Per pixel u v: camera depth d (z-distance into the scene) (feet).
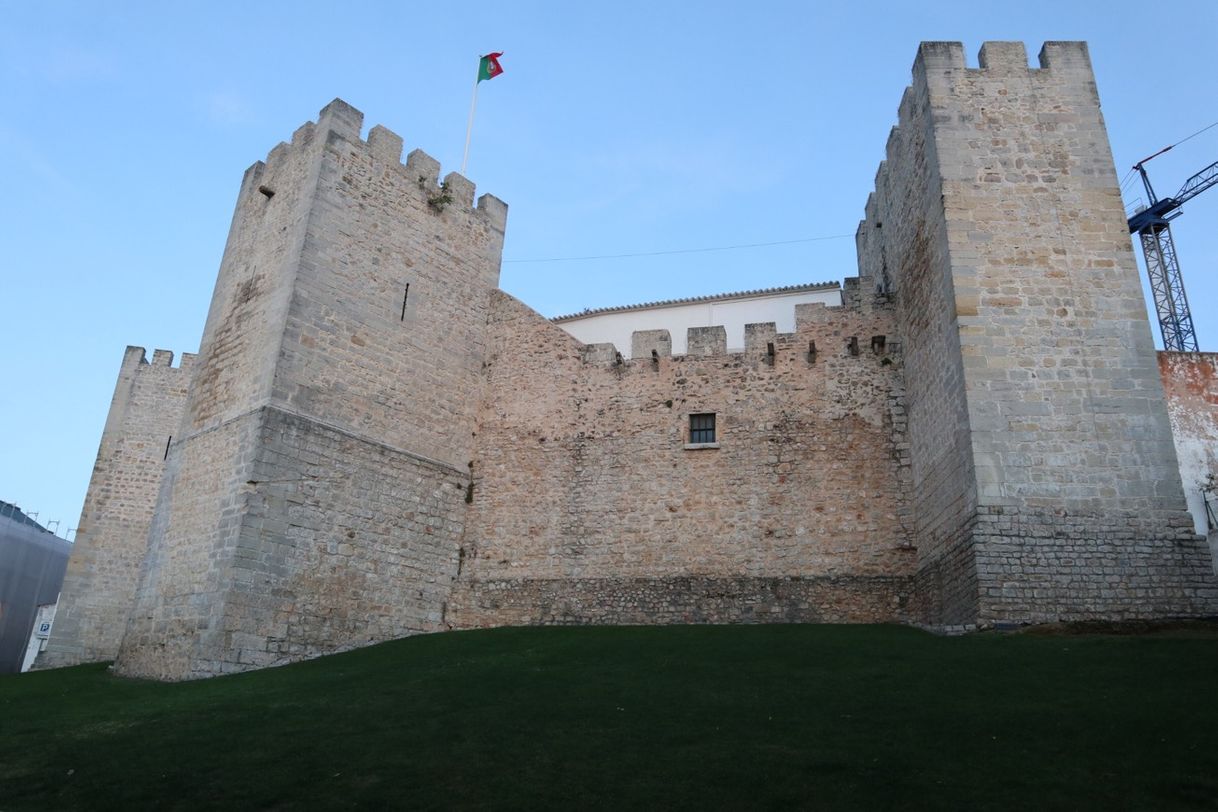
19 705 52.39
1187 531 54.95
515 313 87.76
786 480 75.92
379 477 73.41
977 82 69.15
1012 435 58.08
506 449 82.74
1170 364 68.59
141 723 44.39
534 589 76.84
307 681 53.67
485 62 96.63
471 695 45.85
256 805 31.35
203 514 66.85
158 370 111.14
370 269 77.41
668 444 79.87
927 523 67.72
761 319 110.63
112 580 101.65
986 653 46.91
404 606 72.79
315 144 77.71
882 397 76.18
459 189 88.89
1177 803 27.04
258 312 73.51
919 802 28.32
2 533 133.49
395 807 30.40
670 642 58.23
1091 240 63.31
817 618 70.33
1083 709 35.99
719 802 29.32
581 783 31.73
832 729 36.17
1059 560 54.85
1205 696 36.04
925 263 69.92
